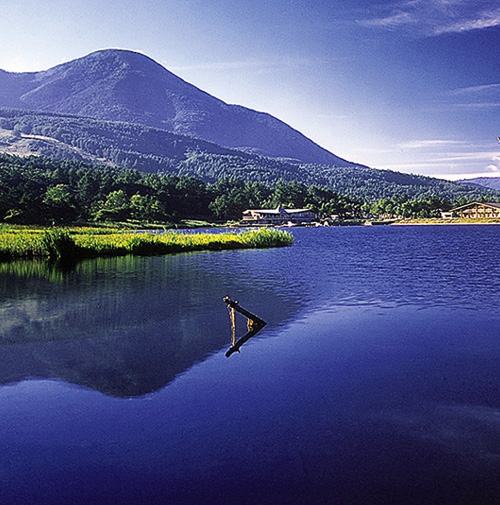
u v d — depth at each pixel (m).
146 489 8.56
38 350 16.64
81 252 56.56
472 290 29.70
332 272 39.84
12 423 11.05
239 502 8.17
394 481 8.68
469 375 14.13
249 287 31.20
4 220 128.88
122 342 17.59
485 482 8.61
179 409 11.74
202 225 198.12
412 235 118.50
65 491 8.52
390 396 12.53
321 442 10.10
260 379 13.78
